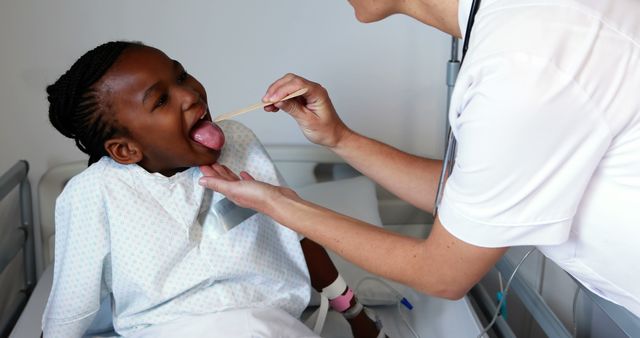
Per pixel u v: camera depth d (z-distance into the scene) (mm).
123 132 1109
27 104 1780
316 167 1876
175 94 1099
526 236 774
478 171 735
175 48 1773
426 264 867
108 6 1712
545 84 680
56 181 1772
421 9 907
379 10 947
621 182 759
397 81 1866
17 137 1810
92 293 1208
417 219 1938
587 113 695
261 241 1275
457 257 827
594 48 695
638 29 718
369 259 924
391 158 1207
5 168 1836
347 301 1399
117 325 1246
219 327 1152
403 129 1924
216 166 1188
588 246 838
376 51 1828
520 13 712
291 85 1097
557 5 709
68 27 1721
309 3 1763
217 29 1765
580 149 717
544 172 721
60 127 1153
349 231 946
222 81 1820
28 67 1744
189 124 1118
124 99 1074
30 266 1881
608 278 862
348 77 1852
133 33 1747
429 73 1859
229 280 1239
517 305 1883
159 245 1188
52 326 1236
